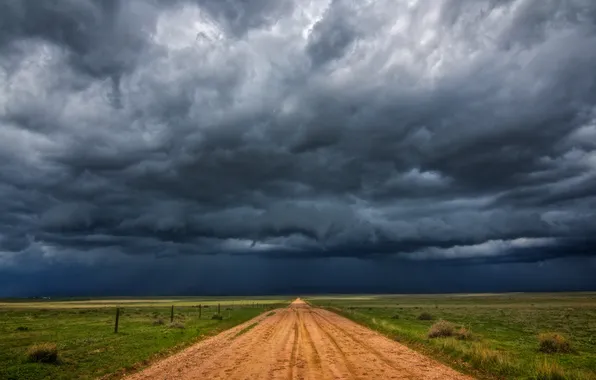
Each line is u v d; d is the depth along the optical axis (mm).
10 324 44188
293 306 108812
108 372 15844
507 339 29766
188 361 18406
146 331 32938
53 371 16297
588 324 46469
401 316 62844
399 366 16453
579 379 13711
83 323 45469
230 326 40406
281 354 20156
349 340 26375
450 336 27141
